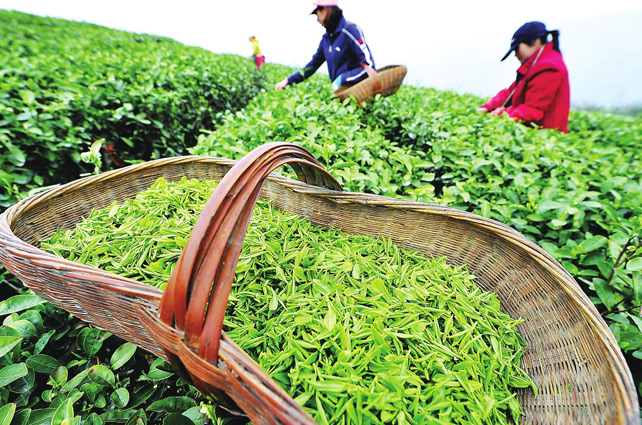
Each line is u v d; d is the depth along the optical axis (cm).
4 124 158
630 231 124
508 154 189
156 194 137
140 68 293
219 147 175
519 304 106
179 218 125
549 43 323
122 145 241
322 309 90
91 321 88
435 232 126
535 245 98
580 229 150
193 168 164
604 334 72
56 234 115
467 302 101
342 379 70
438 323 95
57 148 180
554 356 88
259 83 703
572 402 77
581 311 82
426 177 163
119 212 129
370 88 241
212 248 59
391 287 104
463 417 74
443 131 224
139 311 66
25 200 109
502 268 113
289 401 53
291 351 77
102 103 211
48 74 226
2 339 90
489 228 108
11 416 81
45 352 112
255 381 53
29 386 96
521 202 158
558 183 166
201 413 93
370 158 161
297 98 254
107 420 90
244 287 97
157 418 99
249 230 120
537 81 315
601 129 417
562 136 267
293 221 134
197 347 58
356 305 92
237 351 58
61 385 96
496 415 77
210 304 59
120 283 68
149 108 233
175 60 384
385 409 68
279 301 93
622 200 152
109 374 96
